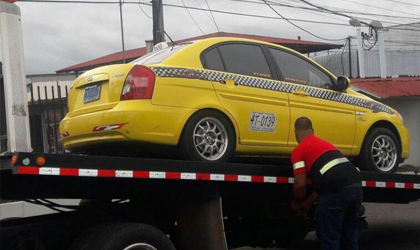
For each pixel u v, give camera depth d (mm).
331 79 6844
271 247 6801
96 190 5117
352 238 5672
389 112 7406
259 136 5848
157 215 5461
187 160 5160
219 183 5348
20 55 4488
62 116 7238
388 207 11430
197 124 5328
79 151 5617
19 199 5055
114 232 4520
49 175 4086
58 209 6172
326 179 5375
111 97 5176
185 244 5340
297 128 5645
